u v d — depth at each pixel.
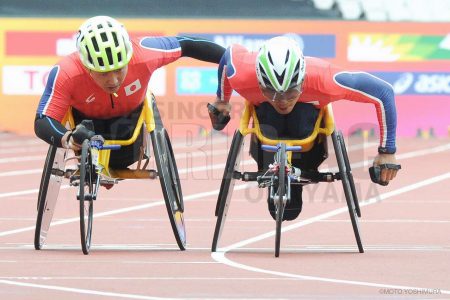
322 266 15.96
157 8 44.41
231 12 44.56
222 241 19.42
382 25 44.34
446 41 44.41
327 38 44.44
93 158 17.17
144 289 13.67
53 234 20.25
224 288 13.80
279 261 16.55
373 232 20.64
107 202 25.58
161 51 18.20
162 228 21.25
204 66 43.38
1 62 44.22
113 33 17.12
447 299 13.06
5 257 16.88
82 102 17.95
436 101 44.34
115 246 18.61
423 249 18.14
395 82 44.31
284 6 44.59
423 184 29.67
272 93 16.86
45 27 44.25
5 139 44.03
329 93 17.38
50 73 17.67
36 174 32.56
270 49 16.84
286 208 18.47
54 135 17.33
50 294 13.24
